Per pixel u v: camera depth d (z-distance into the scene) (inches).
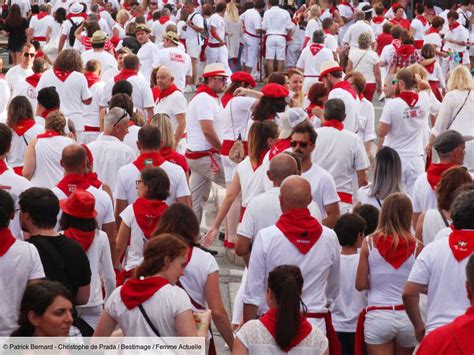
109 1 2255.2
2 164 622.2
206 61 1889.8
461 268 484.4
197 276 497.0
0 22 2359.7
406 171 900.0
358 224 581.0
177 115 949.2
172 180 669.9
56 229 617.3
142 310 428.8
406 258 548.4
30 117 801.6
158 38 1867.6
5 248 469.1
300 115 667.4
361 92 1005.8
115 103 812.6
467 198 487.8
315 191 627.8
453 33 1855.3
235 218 836.0
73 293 509.7
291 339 425.4
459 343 383.2
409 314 508.7
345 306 581.6
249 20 1998.0
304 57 1470.2
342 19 2063.2
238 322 591.2
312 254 510.0
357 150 756.6
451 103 882.1
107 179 737.6
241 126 868.0
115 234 621.9
